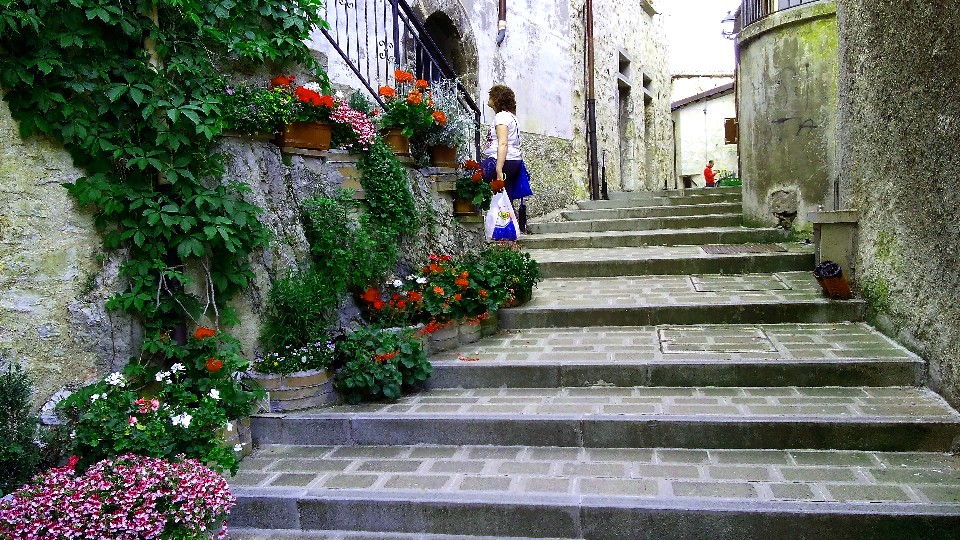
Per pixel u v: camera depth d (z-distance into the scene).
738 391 3.65
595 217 8.88
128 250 3.28
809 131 6.39
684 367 3.78
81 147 3.09
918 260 3.64
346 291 4.19
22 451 2.71
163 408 3.01
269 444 3.53
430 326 4.23
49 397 3.04
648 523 2.63
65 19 3.01
